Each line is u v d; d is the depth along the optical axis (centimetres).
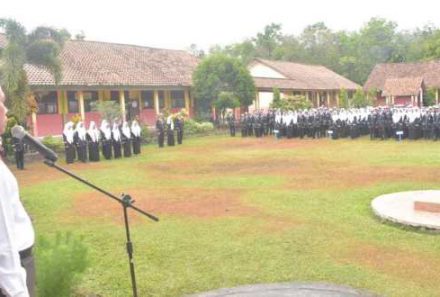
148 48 4069
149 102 3659
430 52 6506
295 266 717
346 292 607
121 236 913
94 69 3222
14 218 281
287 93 4603
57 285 514
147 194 1340
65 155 2186
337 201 1145
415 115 2522
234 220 998
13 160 2175
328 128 2881
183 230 938
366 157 1928
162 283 674
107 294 638
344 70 7250
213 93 3581
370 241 828
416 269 693
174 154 2350
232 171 1722
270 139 2939
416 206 975
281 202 1155
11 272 249
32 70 2798
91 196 1336
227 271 708
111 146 2269
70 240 576
